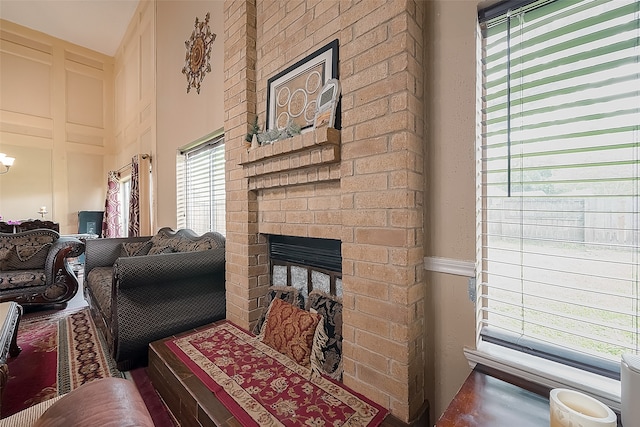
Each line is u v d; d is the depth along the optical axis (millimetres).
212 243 2543
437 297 1302
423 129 1307
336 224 1594
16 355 2180
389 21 1243
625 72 947
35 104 5879
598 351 1050
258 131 2014
